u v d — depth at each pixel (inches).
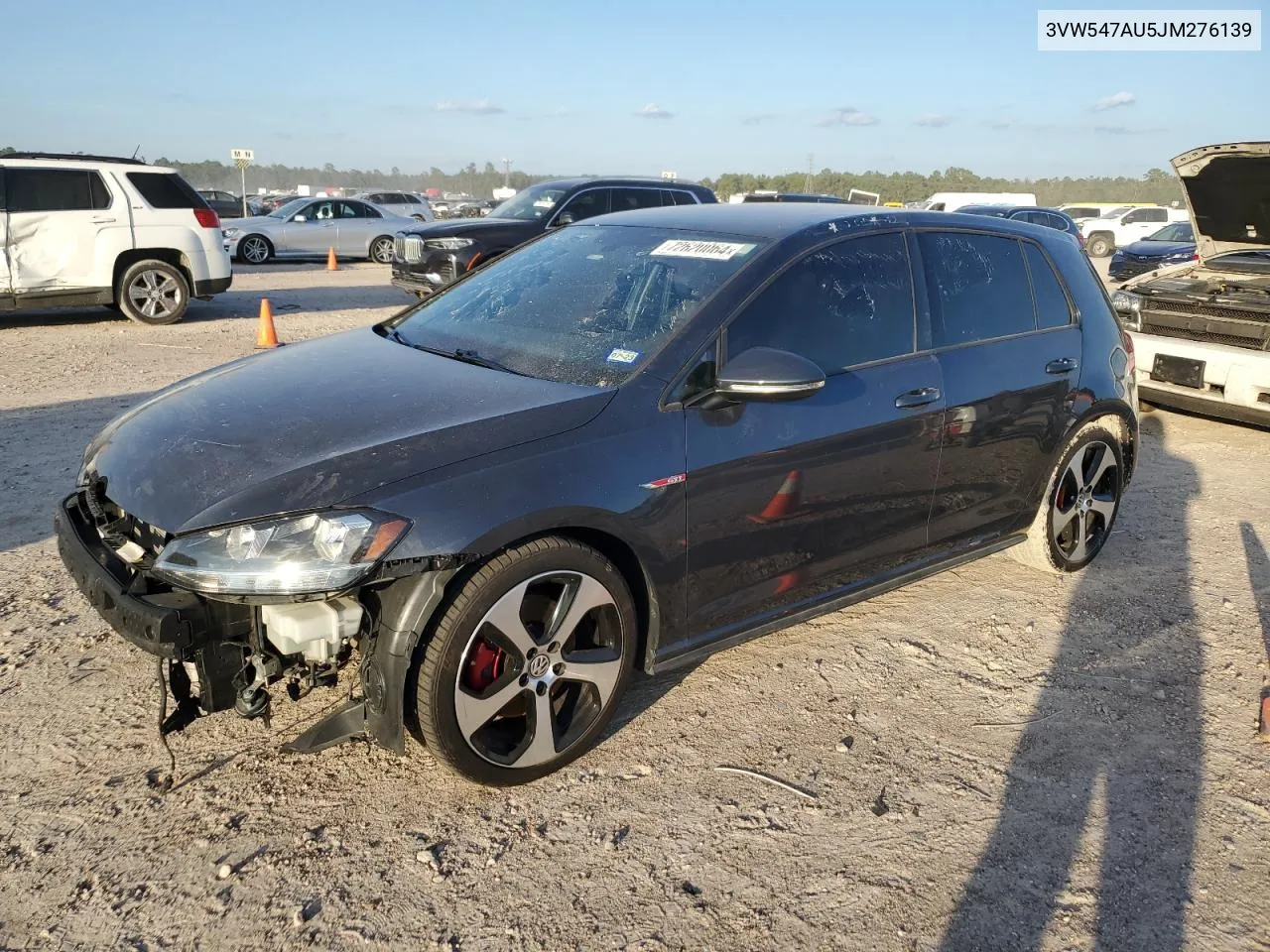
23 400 285.7
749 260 133.4
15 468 218.2
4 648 140.3
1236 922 97.7
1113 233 1250.6
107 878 97.7
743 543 127.6
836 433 133.4
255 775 114.7
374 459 103.4
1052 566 179.6
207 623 99.5
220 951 89.6
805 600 140.9
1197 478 249.9
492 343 137.6
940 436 148.0
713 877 101.8
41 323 444.8
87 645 142.2
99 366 341.4
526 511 105.0
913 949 93.2
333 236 857.5
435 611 103.7
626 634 119.0
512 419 111.0
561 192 490.3
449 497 102.0
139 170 429.4
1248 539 204.7
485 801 112.2
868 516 142.4
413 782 115.0
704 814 111.7
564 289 145.3
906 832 109.9
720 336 125.2
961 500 157.0
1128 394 184.1
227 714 126.6
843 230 143.2
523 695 112.0
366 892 97.7
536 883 99.9
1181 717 135.8
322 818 108.1
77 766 115.0
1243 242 300.8
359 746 121.5
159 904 94.7
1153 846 108.8
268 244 831.1
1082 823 112.3
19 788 110.5
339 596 98.8
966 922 96.7
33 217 405.1
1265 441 289.3
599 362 125.1
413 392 120.7
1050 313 171.6
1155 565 189.8
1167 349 286.2
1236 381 270.4
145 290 438.6
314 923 93.4
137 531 107.9
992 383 155.5
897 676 144.3
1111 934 95.9
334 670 110.6
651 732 127.7
